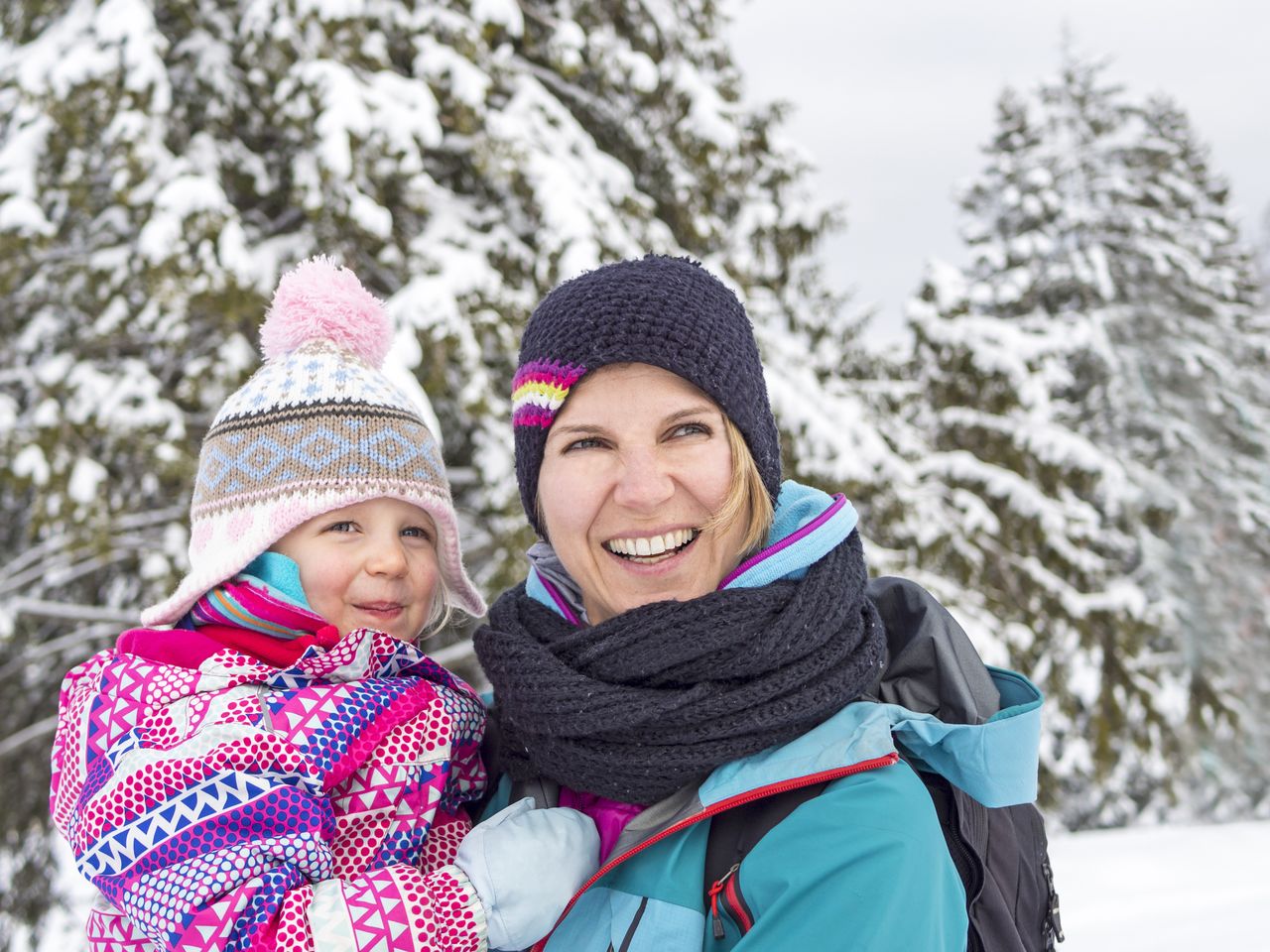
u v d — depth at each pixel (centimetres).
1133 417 1367
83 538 457
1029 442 756
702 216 605
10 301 517
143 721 125
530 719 119
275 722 125
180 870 112
